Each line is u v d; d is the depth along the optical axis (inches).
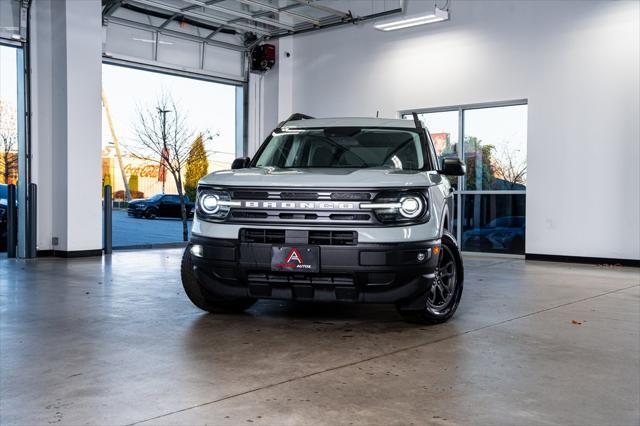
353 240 152.9
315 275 155.5
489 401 107.0
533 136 384.2
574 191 367.9
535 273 307.6
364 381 118.0
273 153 196.7
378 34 456.8
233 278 162.1
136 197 492.7
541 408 103.7
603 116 356.8
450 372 124.9
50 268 315.0
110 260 359.3
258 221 157.4
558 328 170.2
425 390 112.7
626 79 348.8
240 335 157.3
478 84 408.8
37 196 375.6
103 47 417.4
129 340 151.3
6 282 260.1
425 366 129.2
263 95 516.1
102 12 406.0
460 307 202.8
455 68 419.5
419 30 435.5
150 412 100.0
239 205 159.3
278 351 140.9
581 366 130.7
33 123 371.6
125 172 487.2
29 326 168.1
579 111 365.7
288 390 111.9
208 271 165.2
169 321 175.3
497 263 360.8
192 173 517.7
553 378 121.6
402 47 444.8
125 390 111.5
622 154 350.3
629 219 347.9
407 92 443.5
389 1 443.2
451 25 420.2
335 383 116.4
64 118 370.3
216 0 395.5
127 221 488.7
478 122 417.4
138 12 439.2
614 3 352.2
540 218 381.1
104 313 187.8
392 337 156.3
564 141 371.6
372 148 190.7
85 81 376.5
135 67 439.8
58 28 372.5
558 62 373.7
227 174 169.3
